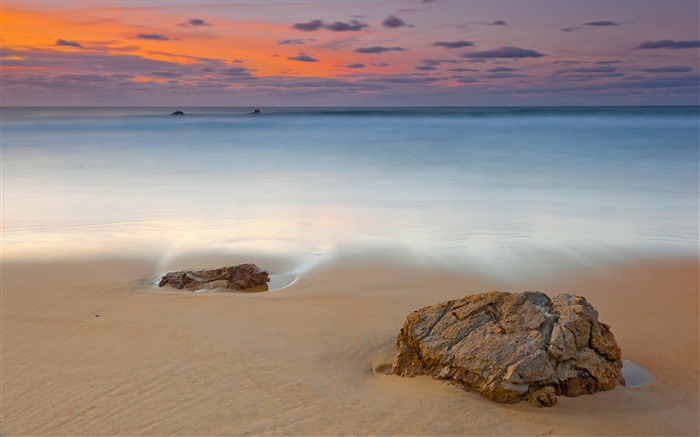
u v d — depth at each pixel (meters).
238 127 72.56
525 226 17.36
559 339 7.10
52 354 8.56
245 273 11.80
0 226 18.08
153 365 8.16
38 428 6.74
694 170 29.11
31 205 22.09
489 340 7.34
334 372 7.86
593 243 15.12
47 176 29.89
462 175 29.20
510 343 7.22
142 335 9.14
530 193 23.97
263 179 28.66
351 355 8.40
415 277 12.16
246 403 7.12
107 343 8.89
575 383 7.06
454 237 15.89
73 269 12.96
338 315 9.89
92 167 33.12
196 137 53.66
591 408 6.80
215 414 6.91
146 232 16.95
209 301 10.62
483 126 64.81
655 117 79.19
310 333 9.14
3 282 11.97
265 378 7.72
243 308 10.25
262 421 6.73
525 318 7.49
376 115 124.06
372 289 11.38
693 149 36.44
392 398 7.10
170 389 7.50
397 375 7.77
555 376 7.04
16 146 44.94
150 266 13.26
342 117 112.88
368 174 29.98
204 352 8.52
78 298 10.92
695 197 22.58
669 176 27.55
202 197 23.66
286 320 9.69
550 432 6.36
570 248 14.62
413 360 7.82
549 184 26.14
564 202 21.81
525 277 12.26
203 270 12.12
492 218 18.72
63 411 7.07
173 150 41.91
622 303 10.66
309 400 7.14
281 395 7.29
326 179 28.52
